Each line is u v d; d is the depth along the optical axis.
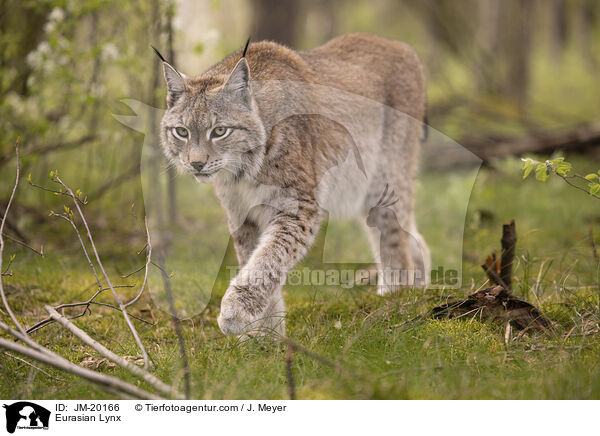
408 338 6.84
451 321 7.35
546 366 6.22
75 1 11.00
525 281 8.16
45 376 6.53
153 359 6.93
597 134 16.73
